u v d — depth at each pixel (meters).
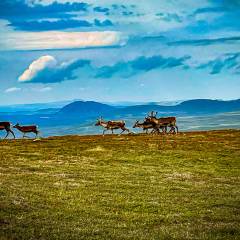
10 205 26.03
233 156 53.16
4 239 19.70
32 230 21.50
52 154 53.16
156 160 49.69
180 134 77.81
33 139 71.44
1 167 42.69
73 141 67.12
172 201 29.95
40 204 27.09
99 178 38.09
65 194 30.62
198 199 30.77
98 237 21.16
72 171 41.53
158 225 24.11
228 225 24.11
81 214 25.62
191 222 24.75
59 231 21.73
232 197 31.73
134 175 40.28
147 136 73.81
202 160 50.12
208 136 73.62
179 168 45.16
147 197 30.92
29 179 36.19
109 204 28.47
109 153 54.16
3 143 64.50
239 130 88.19
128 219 25.09
